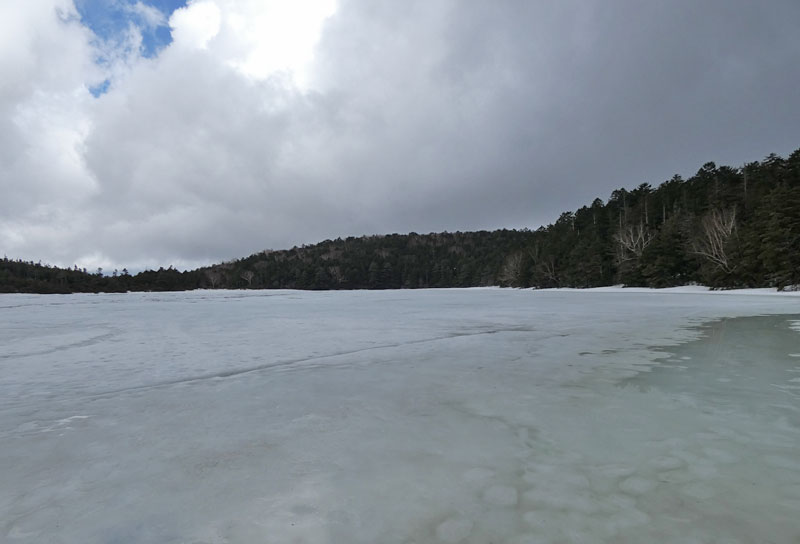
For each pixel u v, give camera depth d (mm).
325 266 126375
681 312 15727
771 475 2791
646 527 2227
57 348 9500
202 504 2572
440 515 2396
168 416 4438
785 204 28031
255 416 4379
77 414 4559
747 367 6219
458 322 14195
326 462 3170
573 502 2506
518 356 7562
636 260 46875
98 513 2494
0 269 76312
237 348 9227
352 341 10062
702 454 3152
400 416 4285
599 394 4926
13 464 3236
